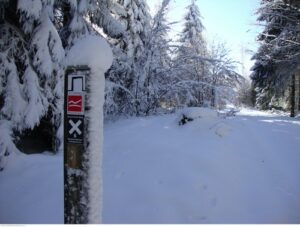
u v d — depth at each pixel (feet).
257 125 41.73
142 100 51.13
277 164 25.50
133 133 29.50
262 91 101.09
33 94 27.48
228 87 53.11
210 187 19.01
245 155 24.82
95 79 10.49
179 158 21.68
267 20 74.28
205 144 24.63
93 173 10.46
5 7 29.37
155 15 52.60
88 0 34.94
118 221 16.47
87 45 10.66
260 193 19.95
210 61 54.60
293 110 81.46
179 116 31.55
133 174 20.45
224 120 33.24
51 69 28.02
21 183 22.80
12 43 28.32
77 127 10.54
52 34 28.40
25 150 29.89
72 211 10.64
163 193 18.25
